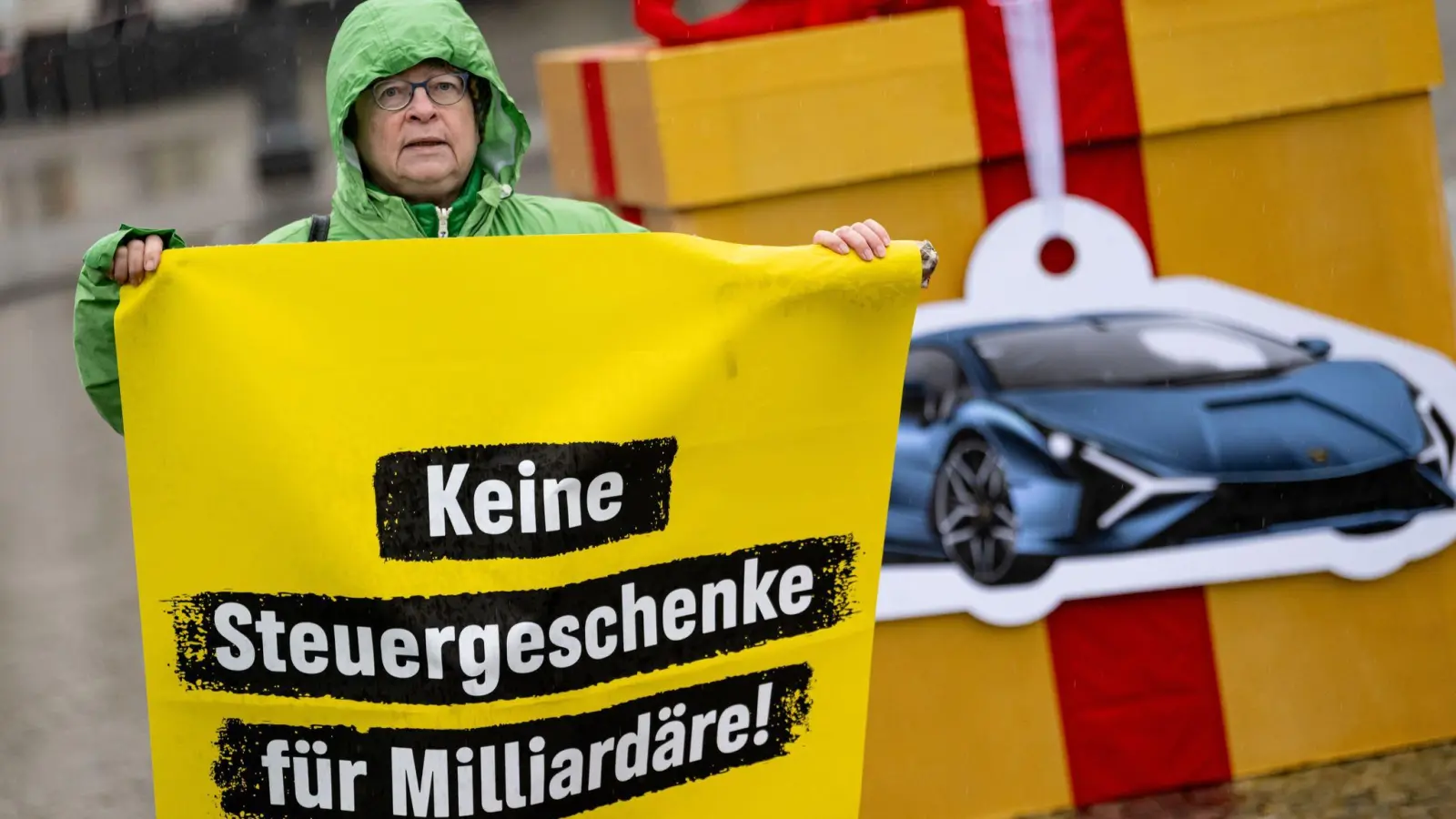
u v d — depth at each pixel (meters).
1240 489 6.74
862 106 6.45
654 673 4.61
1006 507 6.67
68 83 51.09
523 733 4.48
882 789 6.77
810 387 4.67
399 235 4.89
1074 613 6.80
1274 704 6.93
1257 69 6.61
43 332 21.19
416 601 4.42
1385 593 6.96
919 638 6.73
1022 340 6.64
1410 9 6.68
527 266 4.45
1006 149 6.53
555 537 4.47
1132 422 6.68
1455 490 6.89
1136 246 6.66
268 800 4.53
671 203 6.40
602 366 4.51
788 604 4.73
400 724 4.45
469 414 4.43
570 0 53.34
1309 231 6.77
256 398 4.40
